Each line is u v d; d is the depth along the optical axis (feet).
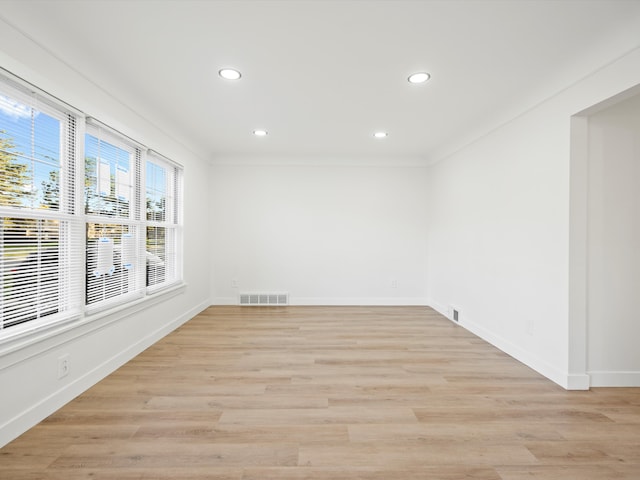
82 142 7.42
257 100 9.86
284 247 17.29
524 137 9.68
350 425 6.40
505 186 10.59
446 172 15.17
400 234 17.35
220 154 16.79
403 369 9.17
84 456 5.40
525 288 9.62
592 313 8.13
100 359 8.30
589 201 8.08
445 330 12.99
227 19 6.09
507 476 5.06
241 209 17.16
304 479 4.97
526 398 7.53
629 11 5.78
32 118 6.20
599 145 8.07
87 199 7.93
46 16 5.95
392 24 6.23
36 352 6.23
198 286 15.38
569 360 8.02
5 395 5.66
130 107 9.43
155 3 5.64
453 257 14.39
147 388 7.88
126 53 7.25
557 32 6.42
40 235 6.41
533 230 9.29
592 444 5.86
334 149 15.71
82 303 7.48
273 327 13.26
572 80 7.73
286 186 17.24
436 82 8.63
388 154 16.63
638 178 8.11
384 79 8.48
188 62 7.66
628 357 8.17
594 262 8.11
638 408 7.10
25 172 6.07
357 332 12.67
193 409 6.93
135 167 10.08
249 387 7.99
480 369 9.19
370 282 17.40
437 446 5.77
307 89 9.11
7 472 5.01
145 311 10.64
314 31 6.46
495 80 8.47
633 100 8.11
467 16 5.97
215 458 5.41
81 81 7.41
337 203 17.34
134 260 10.00
